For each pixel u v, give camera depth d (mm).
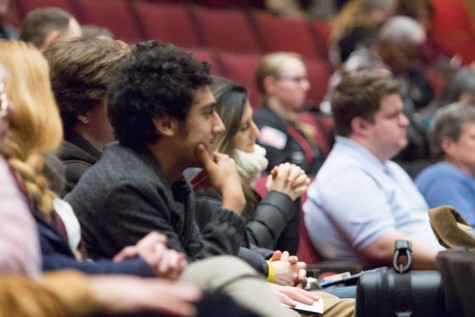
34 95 2990
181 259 2879
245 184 4758
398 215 5668
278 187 4828
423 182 6480
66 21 5816
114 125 3609
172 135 3576
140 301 2396
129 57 3623
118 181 3496
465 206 6352
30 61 3023
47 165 3100
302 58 10398
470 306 3412
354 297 4547
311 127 8141
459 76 8609
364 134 5672
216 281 2801
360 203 5504
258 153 4828
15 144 2941
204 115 3617
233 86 4812
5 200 2574
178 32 9688
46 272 2822
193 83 3578
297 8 12273
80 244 3217
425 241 5707
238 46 10172
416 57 9148
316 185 5625
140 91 3541
